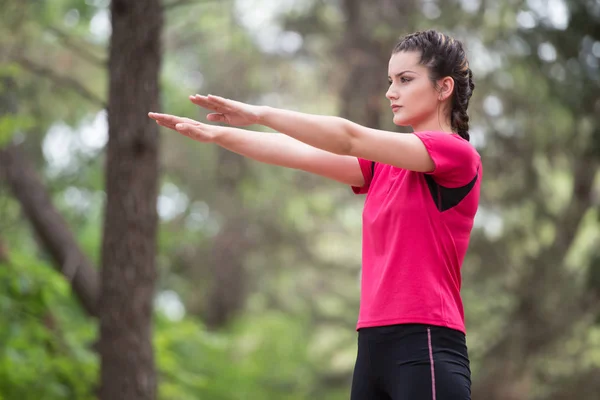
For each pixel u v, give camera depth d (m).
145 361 10.78
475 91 18.89
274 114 3.98
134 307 10.65
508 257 20.09
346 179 4.80
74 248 16.33
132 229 10.55
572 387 19.36
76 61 17.17
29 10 15.34
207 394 23.34
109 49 10.61
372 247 4.42
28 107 17.31
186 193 28.12
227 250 29.33
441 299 4.22
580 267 19.92
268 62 26.56
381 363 4.28
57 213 16.58
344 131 4.01
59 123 19.17
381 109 19.97
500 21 18.12
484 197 19.73
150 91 10.48
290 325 31.33
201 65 26.86
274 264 31.09
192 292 31.03
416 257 4.24
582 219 19.92
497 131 19.06
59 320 14.55
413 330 4.19
